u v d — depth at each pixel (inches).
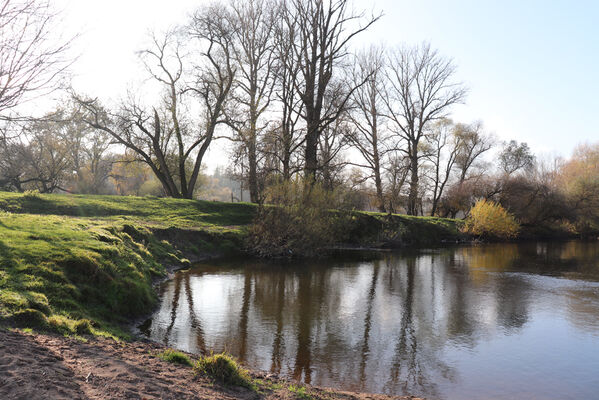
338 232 1003.9
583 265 814.5
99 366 202.7
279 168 1066.7
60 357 202.4
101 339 267.7
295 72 1144.8
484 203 1425.9
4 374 162.9
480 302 486.9
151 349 276.2
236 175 1131.3
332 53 1168.8
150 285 477.1
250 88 1259.8
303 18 1163.9
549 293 539.8
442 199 1980.8
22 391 151.3
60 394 157.2
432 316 423.8
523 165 2319.1
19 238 403.2
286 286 551.2
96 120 1112.2
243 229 913.5
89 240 462.9
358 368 288.4
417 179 1750.7
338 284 573.9
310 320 398.3
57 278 339.6
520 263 836.0
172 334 341.4
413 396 249.0
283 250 830.5
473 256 949.8
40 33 296.4
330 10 1167.0
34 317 258.4
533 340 355.6
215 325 371.6
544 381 274.7
